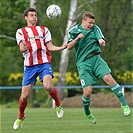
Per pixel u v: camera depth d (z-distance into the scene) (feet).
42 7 312.91
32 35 99.40
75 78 286.46
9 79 308.40
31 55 98.84
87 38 103.35
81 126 126.62
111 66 280.51
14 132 114.21
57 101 102.94
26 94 100.32
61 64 266.36
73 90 274.77
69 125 129.70
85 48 103.30
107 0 284.82
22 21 282.77
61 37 288.10
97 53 103.40
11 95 310.65
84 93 103.30
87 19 103.65
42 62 98.84
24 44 98.78
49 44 100.12
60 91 261.85
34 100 302.66
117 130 116.47
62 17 282.36
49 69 98.63
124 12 293.84
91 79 102.47
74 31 104.06
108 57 279.90
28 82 99.76
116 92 99.25
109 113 174.09
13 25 283.59
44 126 127.65
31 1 268.41
